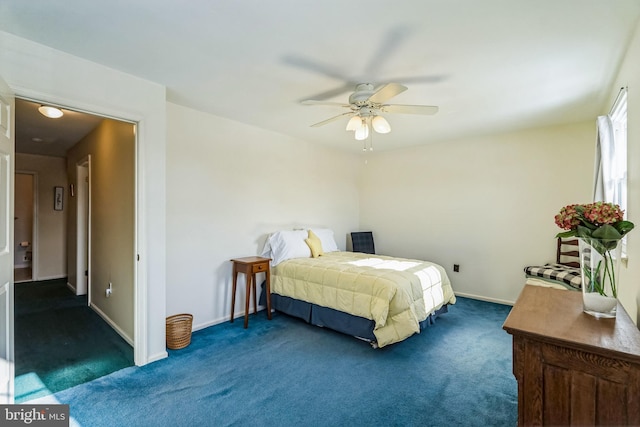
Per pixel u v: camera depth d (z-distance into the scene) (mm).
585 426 1146
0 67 1825
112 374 2348
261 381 2271
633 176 1808
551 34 1816
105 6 1589
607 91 2658
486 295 4344
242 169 3713
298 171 4492
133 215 2814
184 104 3068
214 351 2754
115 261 3234
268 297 3586
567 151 3742
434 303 3223
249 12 1629
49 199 5582
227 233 3561
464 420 1858
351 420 1855
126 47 2000
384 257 3988
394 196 5270
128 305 2938
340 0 1526
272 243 3867
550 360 1208
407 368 2467
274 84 2566
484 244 4352
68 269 5109
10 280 1838
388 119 3520
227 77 2438
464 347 2850
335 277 3141
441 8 1585
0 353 1759
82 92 2146
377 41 1905
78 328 3271
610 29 1758
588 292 1425
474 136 4332
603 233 1359
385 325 2760
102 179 3594
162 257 2613
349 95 2773
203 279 3334
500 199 4211
